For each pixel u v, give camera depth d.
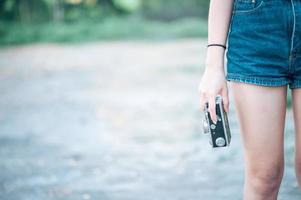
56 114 11.14
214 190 5.53
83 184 6.12
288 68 2.48
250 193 2.62
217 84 2.51
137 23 38.41
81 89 14.87
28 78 18.12
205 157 6.88
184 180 5.98
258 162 2.54
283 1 2.44
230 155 6.79
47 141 8.59
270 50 2.46
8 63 23.48
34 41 35.53
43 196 5.76
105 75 17.88
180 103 11.63
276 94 2.48
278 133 2.50
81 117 10.66
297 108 2.55
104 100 12.77
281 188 5.16
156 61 21.34
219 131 2.48
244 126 2.54
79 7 41.75
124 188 5.88
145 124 9.59
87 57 24.70
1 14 40.62
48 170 6.81
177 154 7.22
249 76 2.47
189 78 15.91
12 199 5.69
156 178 6.18
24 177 6.52
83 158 7.37
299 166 2.66
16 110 11.90
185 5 43.03
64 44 33.72
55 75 18.59
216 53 2.56
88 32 36.47
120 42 33.25
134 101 12.34
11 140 8.75
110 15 43.22
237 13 2.52
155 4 44.06
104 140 8.48
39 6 41.09
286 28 2.45
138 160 7.09
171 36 35.47
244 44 2.50
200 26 36.66
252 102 2.48
